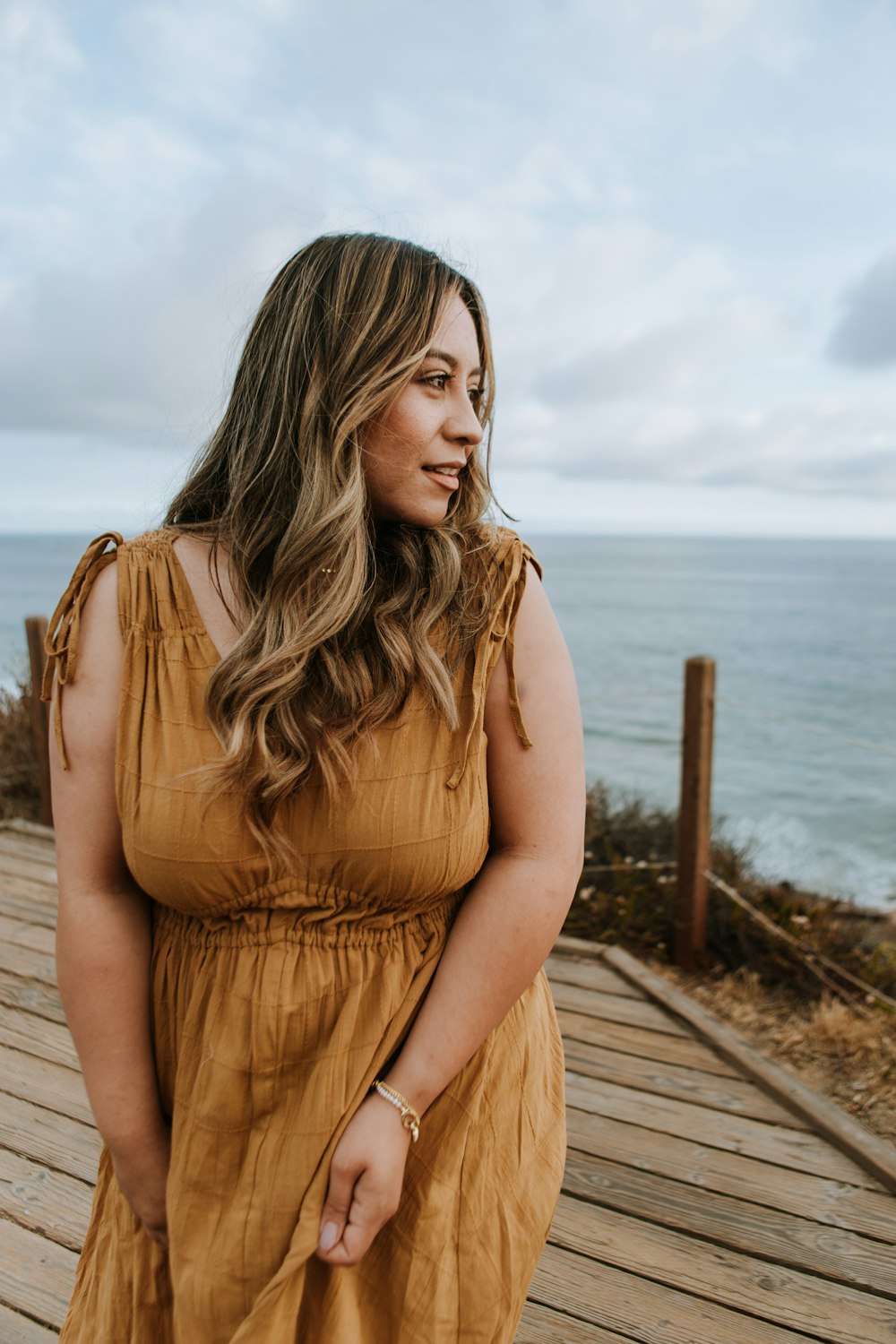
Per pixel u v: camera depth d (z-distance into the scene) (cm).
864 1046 263
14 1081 241
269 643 88
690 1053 258
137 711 90
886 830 1118
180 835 87
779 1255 181
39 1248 183
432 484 94
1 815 461
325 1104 89
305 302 94
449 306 93
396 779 89
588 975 306
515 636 97
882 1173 202
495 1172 99
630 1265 179
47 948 317
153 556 96
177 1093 94
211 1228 90
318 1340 89
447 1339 92
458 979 93
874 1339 162
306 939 92
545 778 97
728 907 342
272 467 94
